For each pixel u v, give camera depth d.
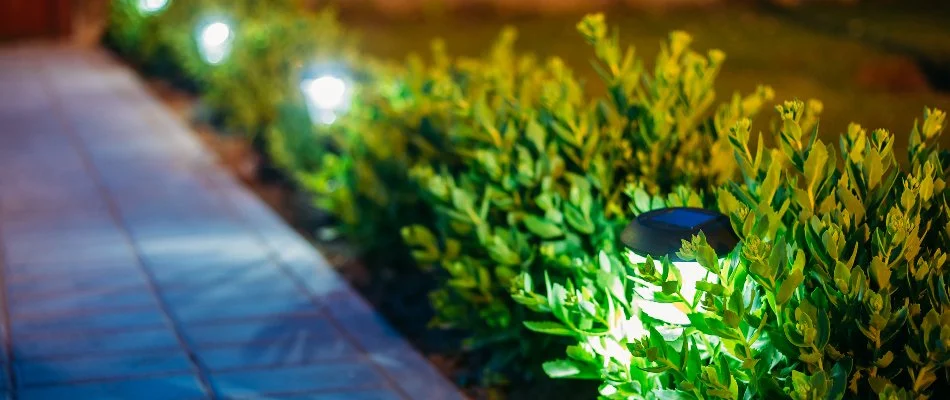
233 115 4.99
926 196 1.75
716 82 5.86
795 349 1.67
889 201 1.81
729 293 1.68
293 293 2.78
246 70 4.60
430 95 2.75
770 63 6.58
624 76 2.35
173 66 6.76
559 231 2.14
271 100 4.43
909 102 5.26
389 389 2.31
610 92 2.36
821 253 1.69
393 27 8.67
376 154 2.91
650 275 1.67
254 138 4.58
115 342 2.49
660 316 1.78
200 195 3.81
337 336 2.54
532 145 2.33
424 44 7.72
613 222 2.11
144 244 3.17
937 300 1.66
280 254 3.08
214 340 2.51
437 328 2.60
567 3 9.30
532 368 2.27
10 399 2.22
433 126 2.77
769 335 1.67
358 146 3.00
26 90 6.31
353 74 3.91
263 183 4.08
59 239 3.23
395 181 2.86
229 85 4.95
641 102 2.31
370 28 8.57
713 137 2.32
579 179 2.17
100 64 7.51
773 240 1.72
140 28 7.25
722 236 1.75
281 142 3.93
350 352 2.46
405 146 2.88
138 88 6.41
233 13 5.42
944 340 1.56
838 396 1.58
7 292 2.76
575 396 2.24
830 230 1.66
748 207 1.76
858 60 6.64
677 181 2.23
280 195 3.88
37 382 2.29
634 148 2.29
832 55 6.88
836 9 9.45
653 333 1.71
